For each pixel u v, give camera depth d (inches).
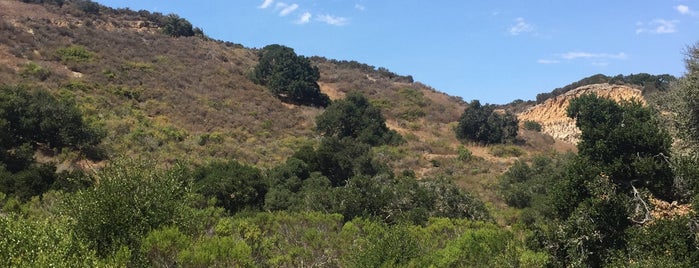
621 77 2913.4
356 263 494.9
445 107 2687.0
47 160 1069.8
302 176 1130.0
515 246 542.3
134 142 1293.1
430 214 920.3
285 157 1496.1
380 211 896.3
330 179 1233.4
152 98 1765.5
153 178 470.0
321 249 556.4
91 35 2169.0
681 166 539.2
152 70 2003.0
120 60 1996.8
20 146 1034.1
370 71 3499.0
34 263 321.4
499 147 2022.6
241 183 957.2
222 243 403.2
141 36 2444.6
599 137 586.6
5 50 1713.8
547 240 554.3
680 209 526.0
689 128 588.1
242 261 400.5
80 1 2613.2
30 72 1569.9
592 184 542.0
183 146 1368.1
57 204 516.7
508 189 1331.2
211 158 1321.4
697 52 604.7
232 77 2261.3
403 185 998.4
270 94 2207.2
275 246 568.1
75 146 1162.6
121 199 425.7
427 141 2025.1
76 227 412.2
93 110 1425.9
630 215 520.4
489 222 887.1
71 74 1720.0
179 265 378.0
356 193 897.5
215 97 1956.2
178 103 1771.7
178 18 2812.5
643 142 563.5
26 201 748.0
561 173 1067.9
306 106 2224.4
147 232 418.0
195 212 520.7
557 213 590.9
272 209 933.2
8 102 1093.1
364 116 1952.5
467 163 1749.5
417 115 2463.1
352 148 1344.7
